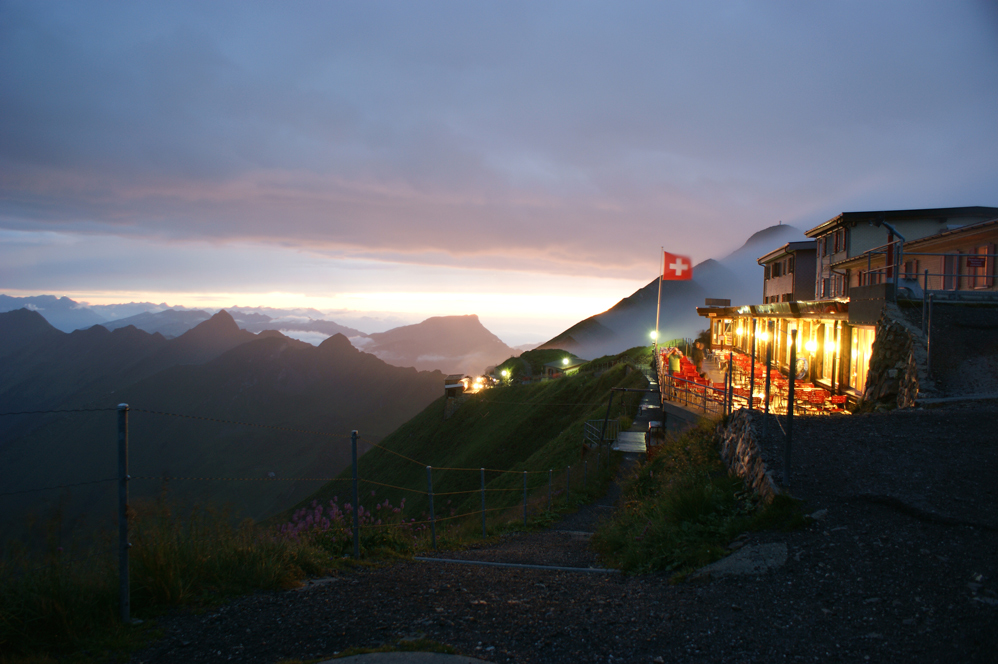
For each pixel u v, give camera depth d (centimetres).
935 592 474
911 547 566
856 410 1378
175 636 451
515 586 629
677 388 2173
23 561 461
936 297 1396
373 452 8212
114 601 479
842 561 565
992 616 418
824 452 870
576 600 564
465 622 489
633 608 526
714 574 592
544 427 4722
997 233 1739
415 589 596
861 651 406
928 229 2728
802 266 3741
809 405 1582
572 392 5200
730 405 1358
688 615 496
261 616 495
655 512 912
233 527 645
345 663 399
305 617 496
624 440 2305
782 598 513
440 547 978
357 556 743
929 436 899
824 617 465
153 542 542
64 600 452
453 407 7531
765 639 438
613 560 814
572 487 1861
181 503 614
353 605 531
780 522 685
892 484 720
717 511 802
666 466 1392
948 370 1141
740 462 988
